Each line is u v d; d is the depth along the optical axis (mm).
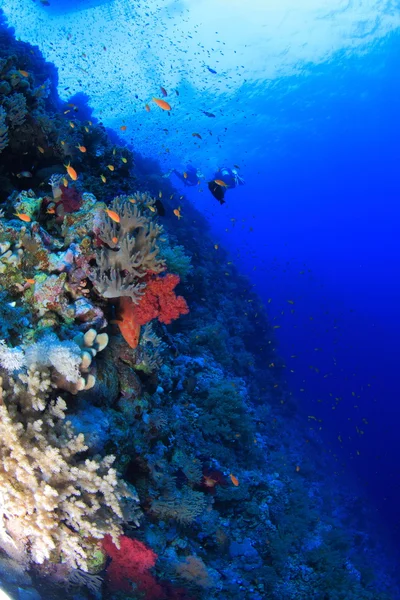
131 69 29594
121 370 4078
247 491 6781
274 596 5777
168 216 15242
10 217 4000
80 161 6609
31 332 3252
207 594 4656
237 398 7582
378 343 63375
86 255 3664
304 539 7793
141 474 4156
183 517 4355
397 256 66750
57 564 2924
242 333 15258
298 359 41594
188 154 35188
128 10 28469
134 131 29625
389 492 23281
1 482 2539
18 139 5059
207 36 38469
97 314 3609
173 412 6070
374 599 7820
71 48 26734
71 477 2713
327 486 14641
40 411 2943
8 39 16188
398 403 50875
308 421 20078
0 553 2668
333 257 68250
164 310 3875
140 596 3439
